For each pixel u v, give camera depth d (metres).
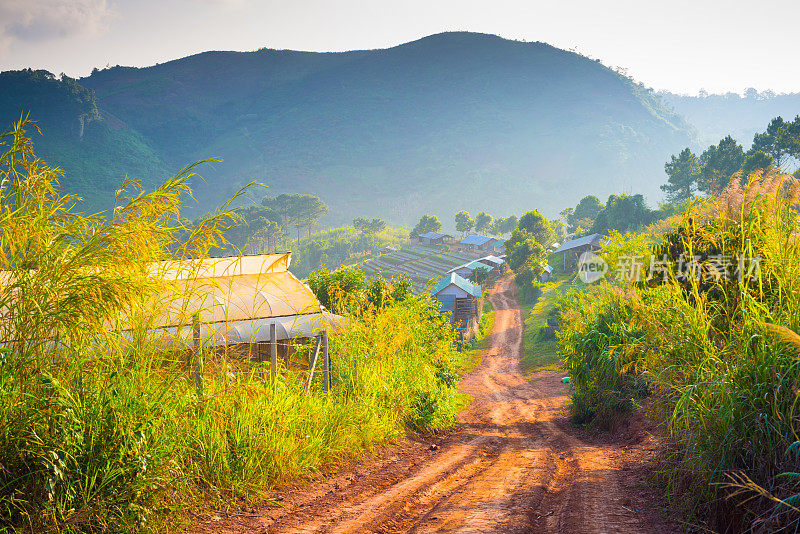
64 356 4.83
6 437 4.33
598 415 14.95
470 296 64.31
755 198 7.27
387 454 9.84
